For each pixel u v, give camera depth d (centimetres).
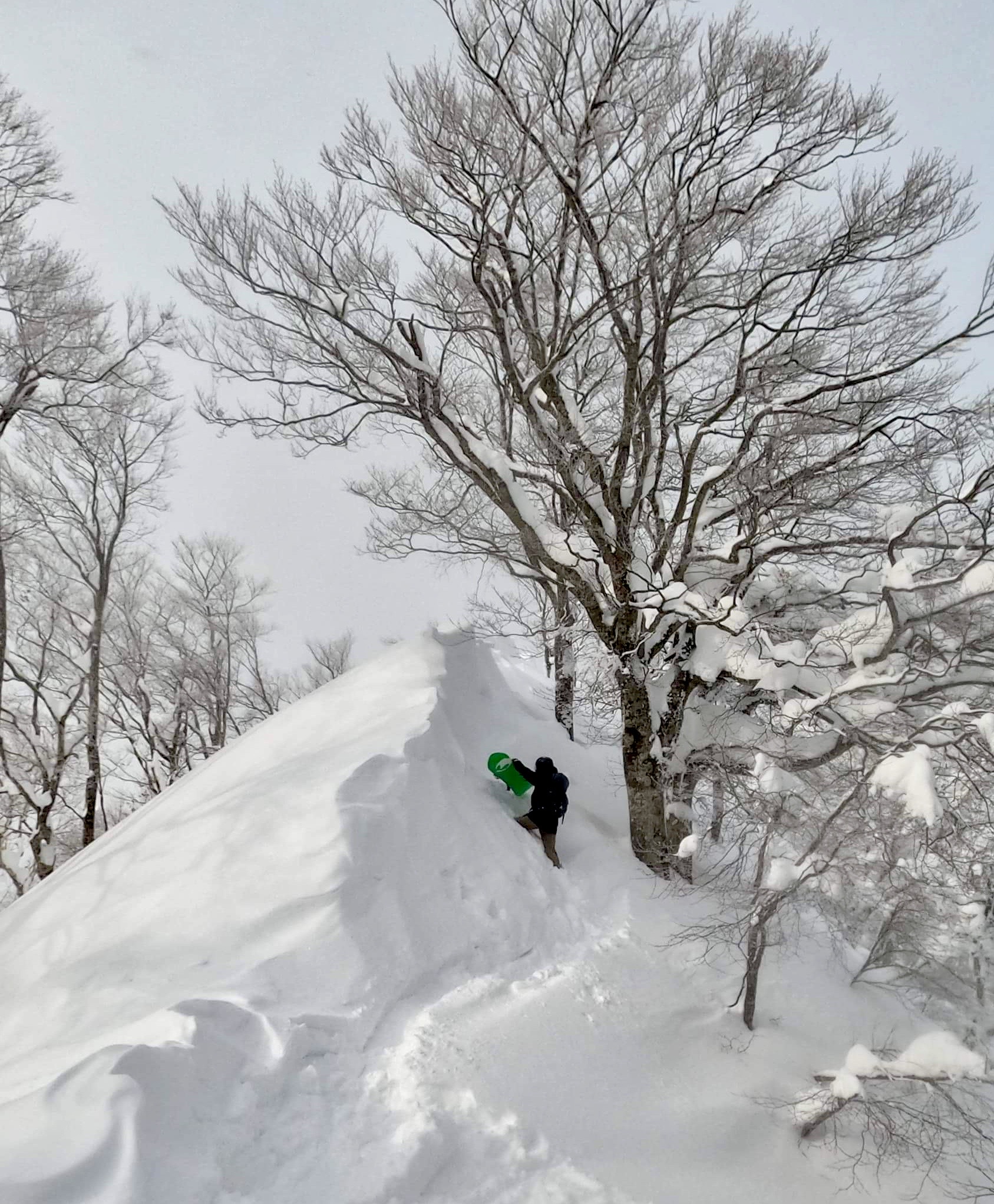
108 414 1421
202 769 859
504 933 590
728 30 675
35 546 1528
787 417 798
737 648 780
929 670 670
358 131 705
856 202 725
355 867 525
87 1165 275
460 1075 422
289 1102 369
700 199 758
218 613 1856
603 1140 413
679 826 838
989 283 638
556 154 689
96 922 551
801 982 662
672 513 1066
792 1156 451
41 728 1466
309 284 739
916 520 616
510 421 880
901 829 517
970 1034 668
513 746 923
